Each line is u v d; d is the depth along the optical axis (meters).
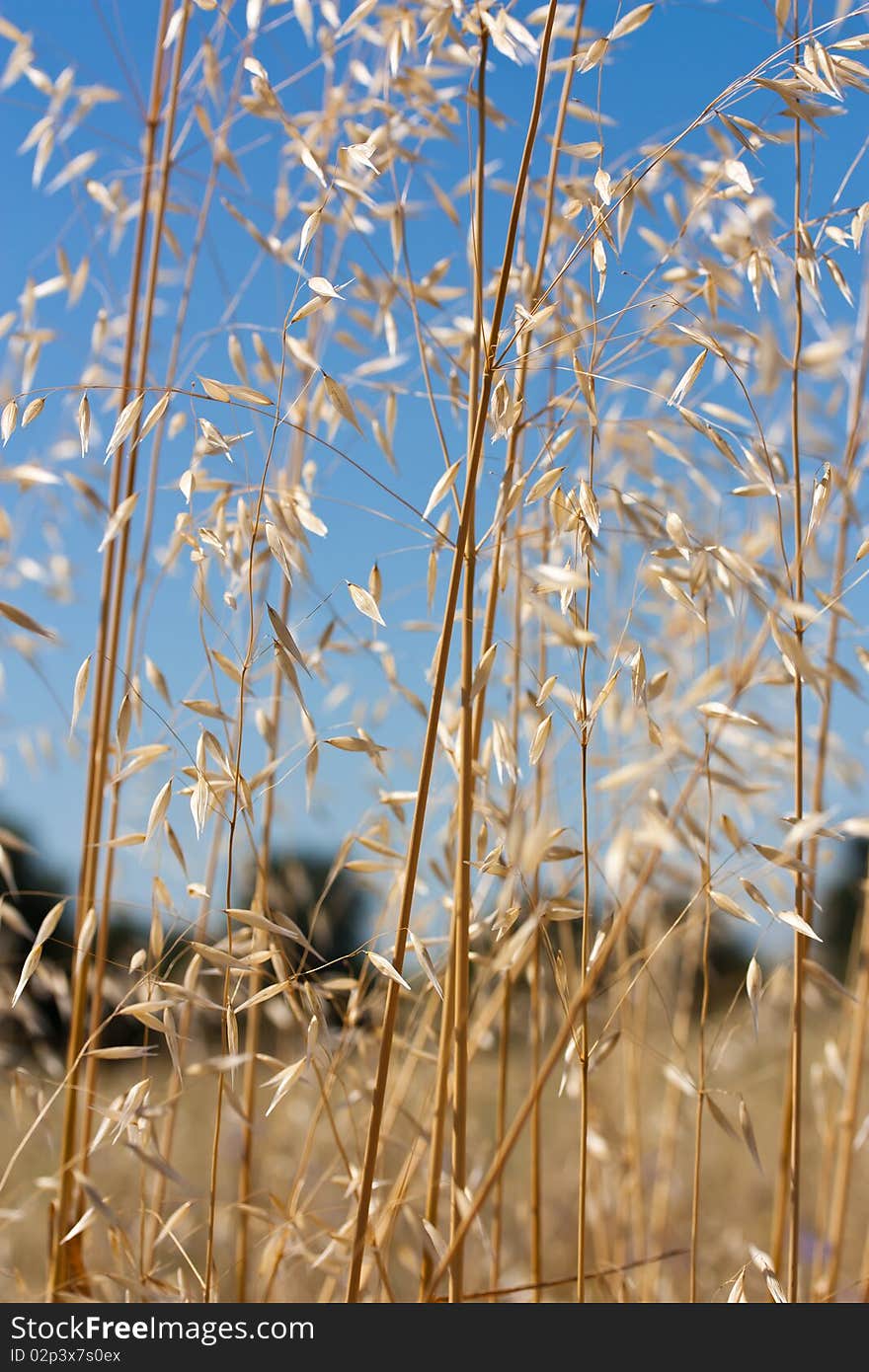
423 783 0.56
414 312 0.62
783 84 0.57
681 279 0.62
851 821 0.57
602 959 0.55
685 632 0.70
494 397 0.57
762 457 0.58
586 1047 0.58
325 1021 0.58
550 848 0.57
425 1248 0.58
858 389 0.65
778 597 0.56
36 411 0.59
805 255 0.59
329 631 0.65
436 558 0.61
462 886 0.58
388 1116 0.65
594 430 0.58
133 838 0.61
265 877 0.62
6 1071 0.63
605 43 0.60
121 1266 0.61
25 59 0.69
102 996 0.66
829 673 0.55
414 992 0.66
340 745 0.59
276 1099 0.58
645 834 0.52
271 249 0.69
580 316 0.65
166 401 0.59
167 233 0.71
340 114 0.69
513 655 0.65
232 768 0.58
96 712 0.66
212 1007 0.58
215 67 0.70
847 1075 0.69
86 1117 0.64
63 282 0.70
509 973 0.64
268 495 0.60
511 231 0.57
